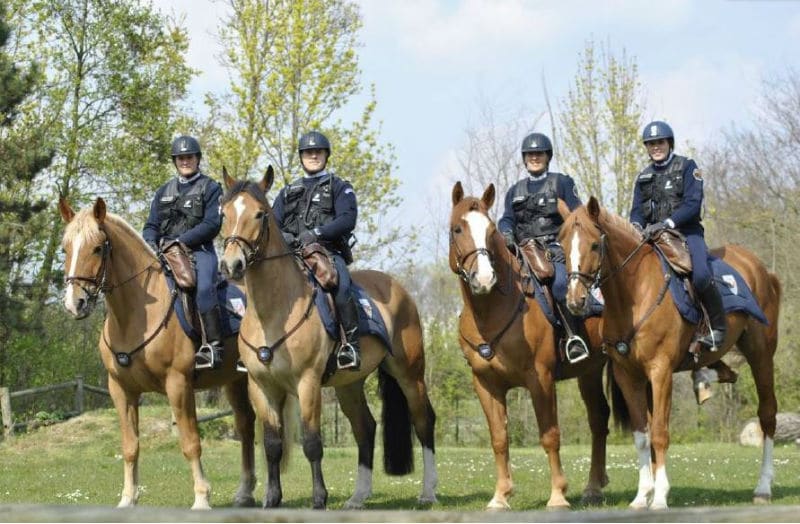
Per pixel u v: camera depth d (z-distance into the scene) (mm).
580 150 28703
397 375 9344
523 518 2764
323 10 23438
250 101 23188
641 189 8719
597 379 9250
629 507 7977
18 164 21016
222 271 7215
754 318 8844
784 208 27859
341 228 8367
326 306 7953
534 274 8305
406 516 2762
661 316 7852
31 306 21734
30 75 20922
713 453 18500
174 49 28672
